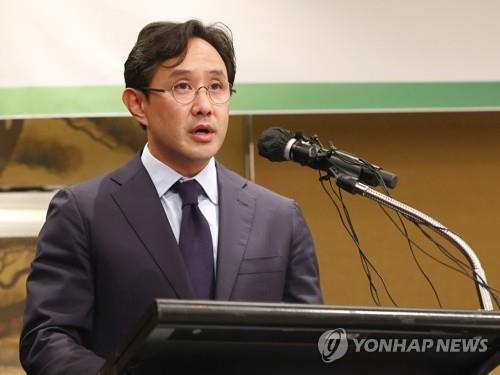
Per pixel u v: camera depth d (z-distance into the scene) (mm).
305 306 3219
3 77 7859
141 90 5129
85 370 4074
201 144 4992
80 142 8859
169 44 5008
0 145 8781
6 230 8648
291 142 4816
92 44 7941
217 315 3074
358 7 8234
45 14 7934
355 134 9305
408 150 9336
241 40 8078
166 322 3021
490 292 4316
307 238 5344
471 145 9398
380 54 8203
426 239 9148
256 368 3340
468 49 8281
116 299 4844
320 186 9188
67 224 4953
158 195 5129
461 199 9312
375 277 9086
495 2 8352
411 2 8297
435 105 8195
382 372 3514
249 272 4992
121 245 4910
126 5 7988
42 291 4809
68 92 7883
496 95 8250
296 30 8141
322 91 8102
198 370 3295
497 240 9266
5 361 8453
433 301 9047
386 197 4559
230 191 5266
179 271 4867
